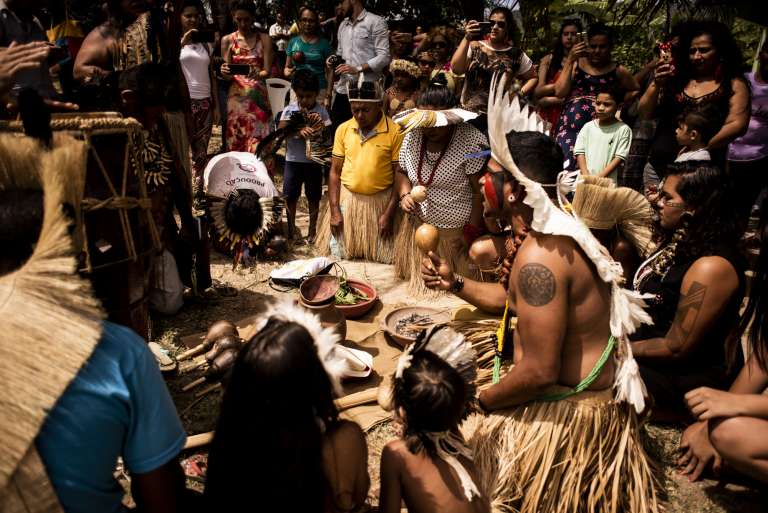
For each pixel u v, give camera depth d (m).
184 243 3.84
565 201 2.26
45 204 1.31
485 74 5.12
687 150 4.09
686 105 4.30
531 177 2.18
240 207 4.49
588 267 2.12
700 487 2.47
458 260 4.27
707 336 2.56
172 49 3.59
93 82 3.41
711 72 4.18
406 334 3.40
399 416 1.94
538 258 2.10
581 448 2.22
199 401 2.90
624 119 5.45
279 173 7.65
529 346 2.13
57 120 2.24
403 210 4.44
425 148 4.15
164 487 1.48
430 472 1.84
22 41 3.71
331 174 4.83
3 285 1.25
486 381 2.88
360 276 4.55
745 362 2.59
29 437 1.18
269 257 4.80
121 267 2.45
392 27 8.96
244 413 1.56
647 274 2.77
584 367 2.21
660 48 4.41
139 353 1.37
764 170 4.60
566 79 5.11
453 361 1.96
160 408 1.41
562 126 5.20
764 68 4.56
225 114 6.76
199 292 3.99
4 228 1.30
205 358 2.96
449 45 6.30
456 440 1.94
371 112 4.47
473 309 3.47
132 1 3.44
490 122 2.04
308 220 5.97
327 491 1.68
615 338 2.24
